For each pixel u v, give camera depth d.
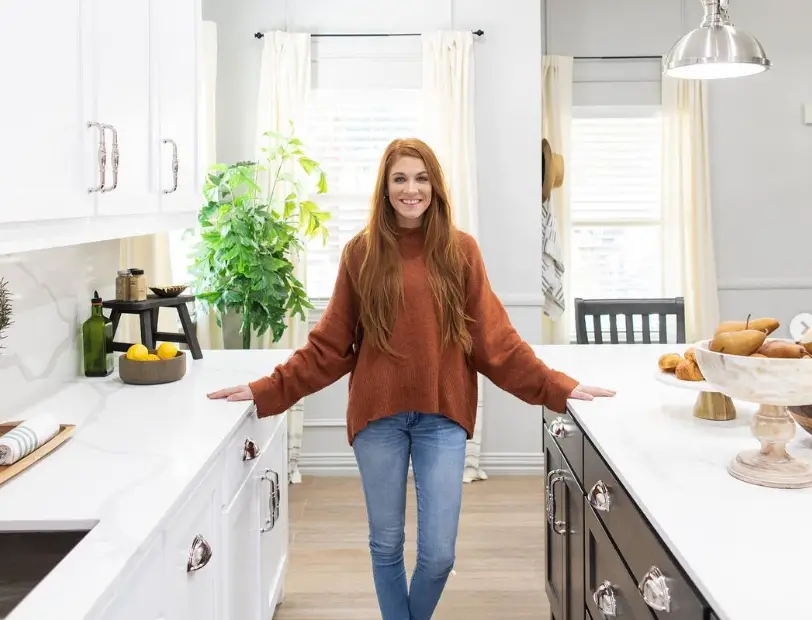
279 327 3.99
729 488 1.48
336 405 4.58
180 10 2.43
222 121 4.47
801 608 1.02
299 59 4.38
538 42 4.42
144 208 2.10
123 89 1.93
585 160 5.18
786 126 5.11
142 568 1.32
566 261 5.09
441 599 3.07
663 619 1.33
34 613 1.06
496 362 2.39
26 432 1.73
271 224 3.95
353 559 3.45
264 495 2.52
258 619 2.40
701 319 5.07
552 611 2.71
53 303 2.41
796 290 5.18
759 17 5.08
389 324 2.31
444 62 4.35
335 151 4.54
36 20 1.47
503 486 4.39
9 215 1.38
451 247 2.34
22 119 1.42
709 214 5.05
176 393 2.39
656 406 2.14
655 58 5.11
